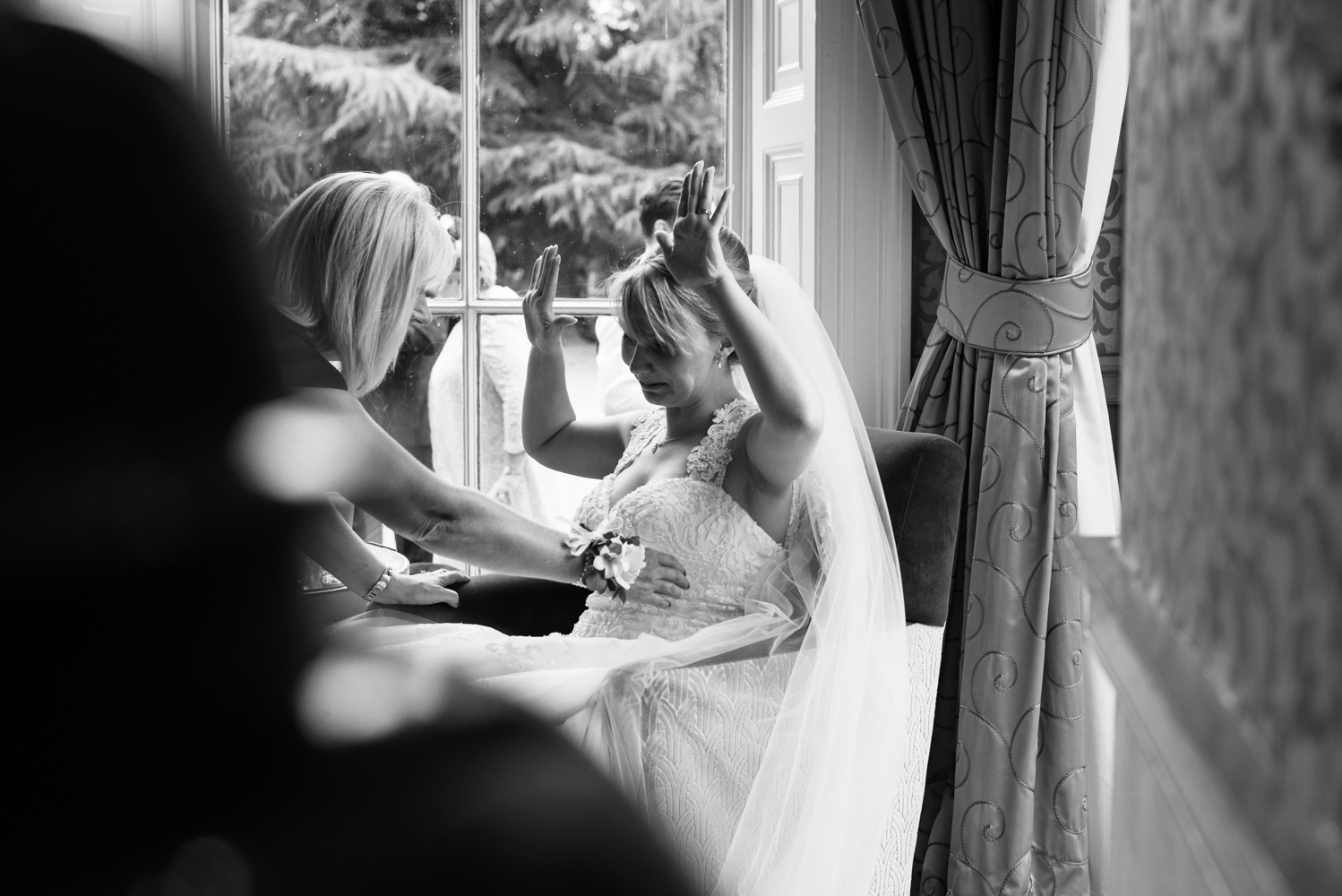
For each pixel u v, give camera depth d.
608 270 3.56
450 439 3.49
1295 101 0.31
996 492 2.78
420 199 2.37
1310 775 0.30
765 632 2.36
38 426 0.18
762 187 3.48
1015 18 2.72
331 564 2.58
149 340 0.18
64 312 0.18
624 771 2.15
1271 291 0.33
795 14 3.31
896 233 3.15
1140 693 0.49
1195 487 0.44
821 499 2.43
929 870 2.93
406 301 2.35
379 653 0.23
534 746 0.23
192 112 0.19
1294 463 0.32
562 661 2.26
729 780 2.22
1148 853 0.61
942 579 2.60
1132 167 0.58
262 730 0.20
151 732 0.19
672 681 2.21
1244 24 0.36
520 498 3.54
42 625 0.18
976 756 2.78
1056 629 2.79
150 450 0.18
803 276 3.24
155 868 0.19
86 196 0.18
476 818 0.21
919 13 2.86
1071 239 2.76
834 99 3.10
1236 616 0.38
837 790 2.26
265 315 0.19
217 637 0.19
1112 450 2.89
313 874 0.20
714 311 2.34
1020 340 2.78
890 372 3.19
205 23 3.10
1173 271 0.48
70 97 0.18
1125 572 0.60
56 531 0.18
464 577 2.73
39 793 0.19
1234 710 0.37
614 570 2.38
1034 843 2.82
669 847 0.23
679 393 2.59
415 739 0.21
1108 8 2.65
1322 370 0.29
